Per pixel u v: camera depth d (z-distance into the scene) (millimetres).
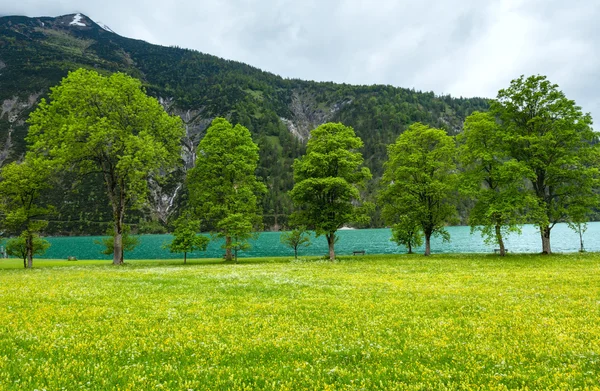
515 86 43969
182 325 12812
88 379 8039
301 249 92750
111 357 9500
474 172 43656
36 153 41438
